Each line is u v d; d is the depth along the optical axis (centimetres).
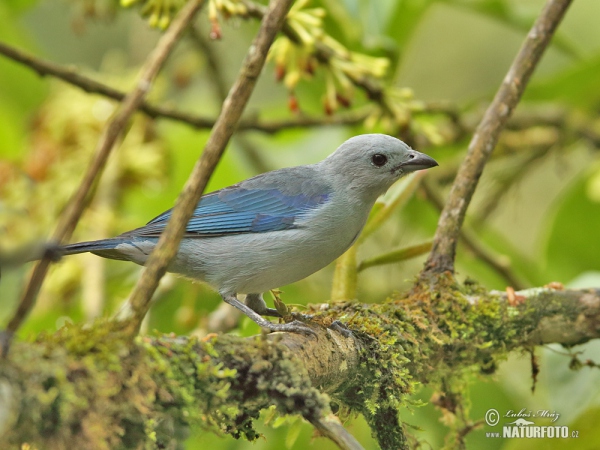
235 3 969
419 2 1290
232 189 994
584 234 1312
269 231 965
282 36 1067
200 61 1519
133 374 542
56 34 1753
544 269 1344
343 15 1243
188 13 621
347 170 1021
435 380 883
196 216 975
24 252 516
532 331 877
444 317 851
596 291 884
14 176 1365
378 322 809
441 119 1515
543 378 1012
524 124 1440
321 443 1028
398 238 1402
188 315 1214
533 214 1819
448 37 1867
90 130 1480
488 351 880
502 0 1291
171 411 570
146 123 1497
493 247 1466
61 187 1380
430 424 1059
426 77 1855
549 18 958
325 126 1292
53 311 1289
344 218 987
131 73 1554
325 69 1087
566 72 1434
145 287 556
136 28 1595
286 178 1005
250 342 631
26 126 1548
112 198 1455
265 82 1759
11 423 482
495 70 1842
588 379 970
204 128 1198
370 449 1023
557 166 1511
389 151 1024
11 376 488
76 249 945
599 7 1606
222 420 636
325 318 794
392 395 779
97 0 1262
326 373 735
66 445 513
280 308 932
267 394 616
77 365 521
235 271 962
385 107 1159
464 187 930
